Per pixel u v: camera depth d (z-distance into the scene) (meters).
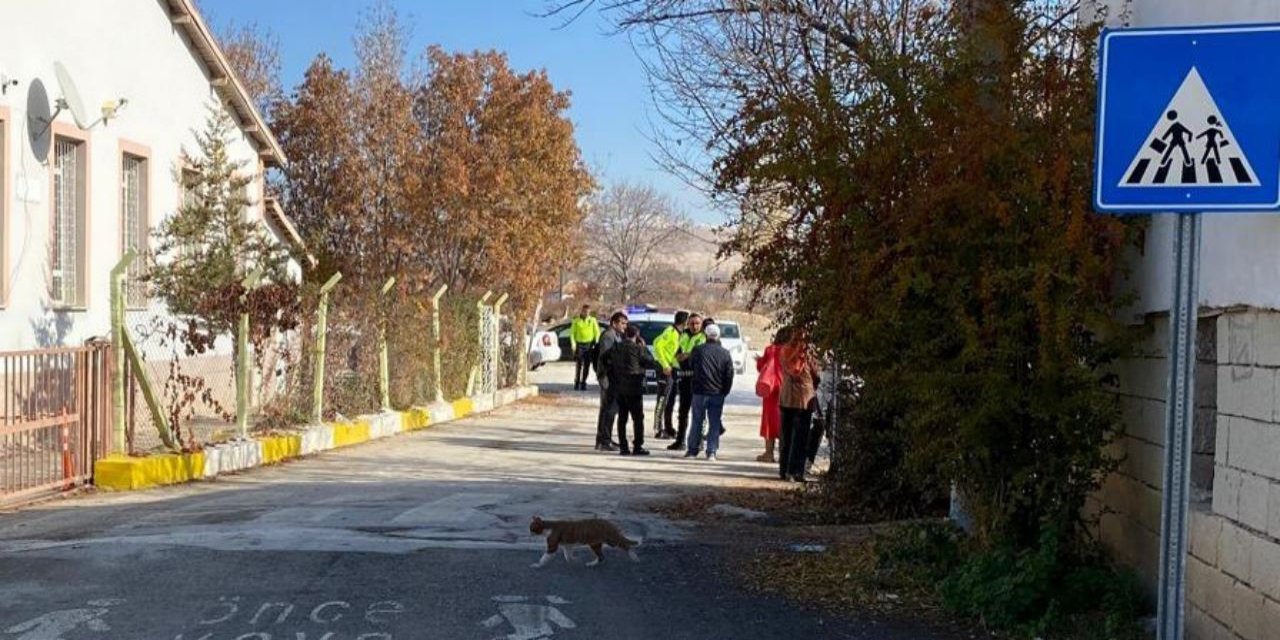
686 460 16.98
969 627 6.61
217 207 17.77
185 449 13.05
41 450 11.20
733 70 12.42
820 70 10.34
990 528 7.30
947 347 7.02
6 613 6.60
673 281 69.56
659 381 20.66
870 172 7.24
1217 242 5.70
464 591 7.25
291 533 8.96
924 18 9.78
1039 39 7.34
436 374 22.61
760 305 8.98
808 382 14.23
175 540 8.61
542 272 33.81
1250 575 5.33
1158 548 6.52
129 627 6.35
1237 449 5.54
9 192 14.75
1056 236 6.58
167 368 16.45
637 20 12.84
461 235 32.34
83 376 11.86
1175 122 4.63
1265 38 4.54
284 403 16.33
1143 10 7.03
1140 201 4.66
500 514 10.41
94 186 16.94
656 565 8.13
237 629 6.34
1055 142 6.74
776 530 9.96
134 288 17.84
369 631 6.36
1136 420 6.95
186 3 19.39
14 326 14.84
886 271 7.14
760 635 6.43
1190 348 4.58
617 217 66.88
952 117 7.02
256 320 15.12
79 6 16.52
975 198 6.72
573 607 6.95
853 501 11.24
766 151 7.91
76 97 15.78
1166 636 4.59
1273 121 4.53
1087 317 6.59
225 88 21.28
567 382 35.78
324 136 33.56
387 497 11.54
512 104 33.28
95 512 10.44
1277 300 5.06
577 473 14.76
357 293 19.36
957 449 7.00
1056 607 6.42
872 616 6.82
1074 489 7.11
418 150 33.59
